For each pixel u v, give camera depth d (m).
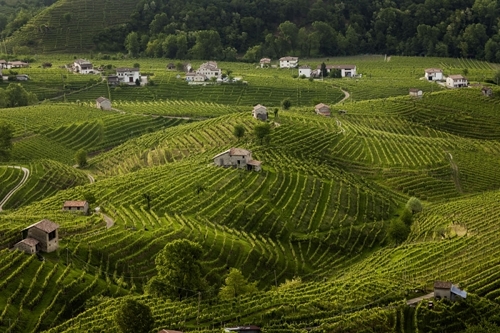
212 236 196.00
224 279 176.38
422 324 143.75
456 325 144.00
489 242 185.50
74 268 167.62
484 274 163.88
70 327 143.25
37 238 170.00
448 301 149.88
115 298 158.12
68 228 186.88
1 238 173.50
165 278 163.25
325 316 148.50
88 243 180.00
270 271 190.25
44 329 144.88
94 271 171.12
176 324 144.50
